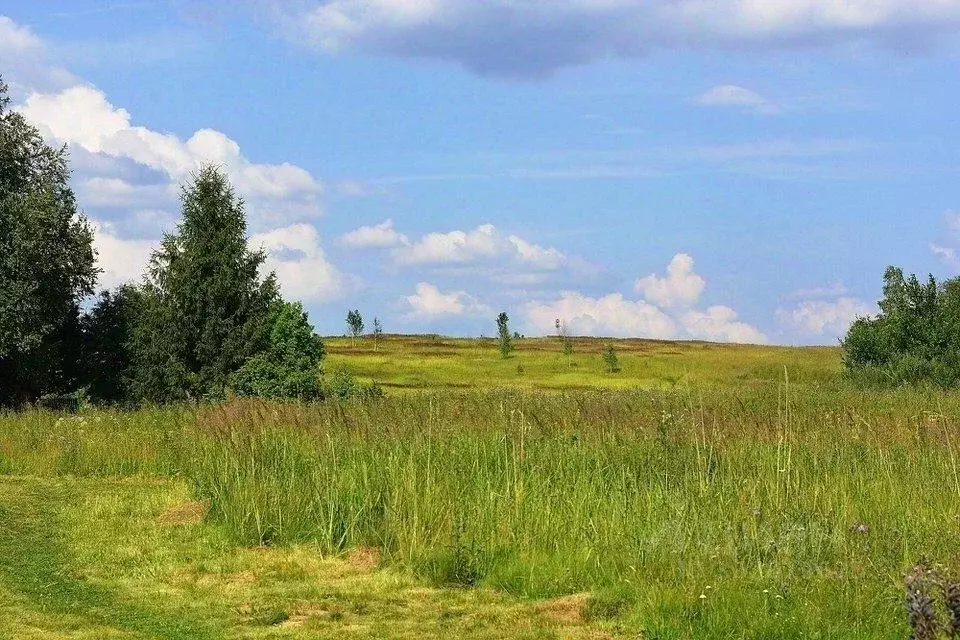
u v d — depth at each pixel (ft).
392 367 260.62
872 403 69.15
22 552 43.01
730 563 32.04
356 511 45.06
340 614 33.06
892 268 130.21
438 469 46.68
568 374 240.73
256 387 106.93
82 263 145.28
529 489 42.86
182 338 145.38
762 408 60.49
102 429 79.77
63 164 146.92
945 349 124.57
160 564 40.70
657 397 66.64
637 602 31.76
